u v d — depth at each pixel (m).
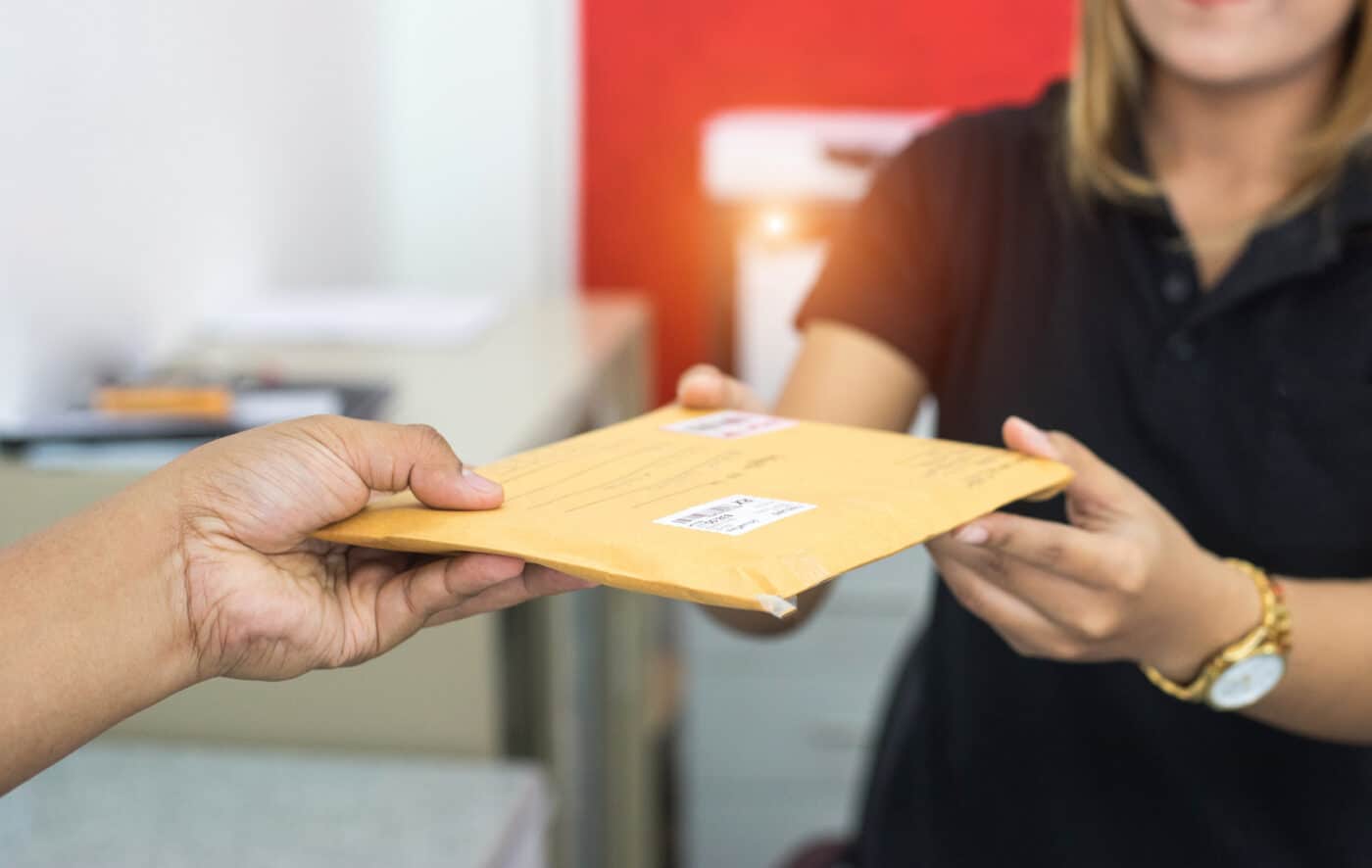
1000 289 1.28
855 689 2.15
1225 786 1.24
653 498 0.93
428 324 1.93
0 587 0.90
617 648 2.19
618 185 2.70
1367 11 1.19
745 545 0.87
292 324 1.93
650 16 2.63
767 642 2.14
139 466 1.43
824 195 2.04
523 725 1.64
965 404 1.30
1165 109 1.26
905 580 2.10
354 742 1.40
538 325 2.03
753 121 2.42
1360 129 1.19
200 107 1.90
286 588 0.94
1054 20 2.56
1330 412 1.20
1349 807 1.22
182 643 0.93
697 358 2.75
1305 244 1.19
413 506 0.94
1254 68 1.18
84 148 1.65
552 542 0.88
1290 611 1.08
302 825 1.26
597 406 1.92
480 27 2.57
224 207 1.98
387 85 2.62
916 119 2.47
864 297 1.31
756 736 2.18
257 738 1.41
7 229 1.54
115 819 1.26
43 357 1.60
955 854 1.31
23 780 0.90
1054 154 1.28
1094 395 1.25
